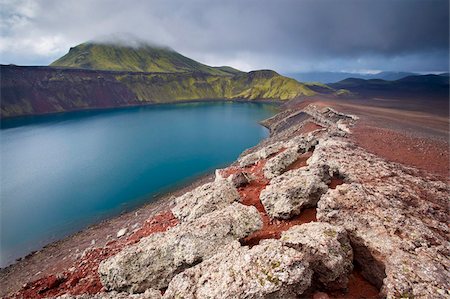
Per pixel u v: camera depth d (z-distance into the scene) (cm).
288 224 1773
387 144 4175
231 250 1282
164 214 2930
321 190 1856
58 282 1970
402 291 1035
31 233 4009
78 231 3997
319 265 1151
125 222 3931
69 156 8175
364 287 1220
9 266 3231
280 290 1027
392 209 1495
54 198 5219
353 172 2223
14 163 7438
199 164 7356
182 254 1498
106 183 5962
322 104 11950
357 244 1345
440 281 1041
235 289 1038
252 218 1617
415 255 1185
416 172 2617
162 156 8225
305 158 3108
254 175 3041
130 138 10962
